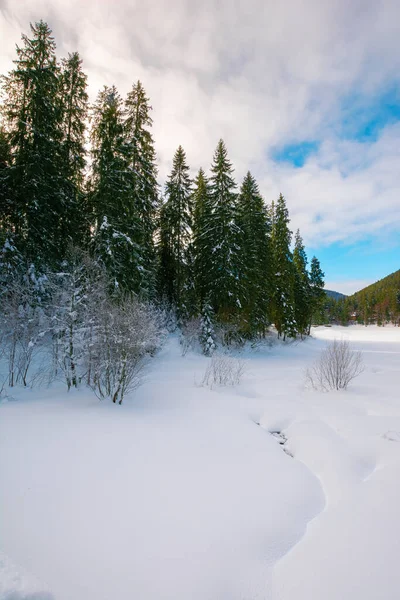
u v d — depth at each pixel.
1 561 2.47
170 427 6.17
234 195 20.19
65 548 2.68
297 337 31.02
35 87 12.12
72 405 7.45
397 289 92.81
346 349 11.18
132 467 4.35
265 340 24.77
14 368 10.28
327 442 5.36
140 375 9.00
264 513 3.37
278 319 27.23
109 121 13.99
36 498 3.44
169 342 17.91
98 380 8.12
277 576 2.48
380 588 2.31
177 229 20.47
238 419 6.93
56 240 12.91
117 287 12.65
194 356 17.23
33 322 9.96
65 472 4.09
